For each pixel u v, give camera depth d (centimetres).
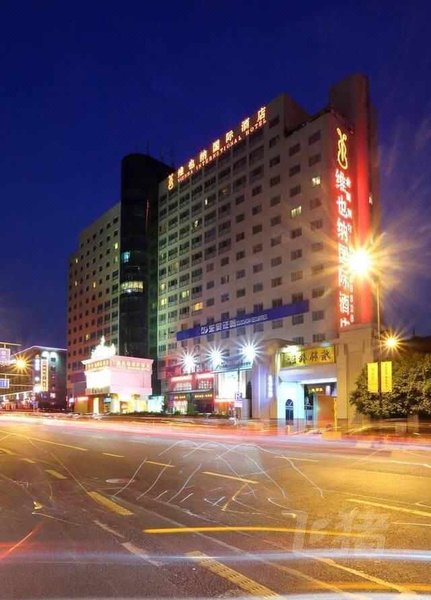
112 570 583
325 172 7150
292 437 2805
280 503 961
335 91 8031
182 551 656
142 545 689
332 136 7238
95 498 1059
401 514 847
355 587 513
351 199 7369
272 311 7525
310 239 7181
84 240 12425
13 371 8869
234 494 1068
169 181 10269
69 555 647
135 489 1163
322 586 518
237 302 8219
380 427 2830
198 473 1395
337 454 1872
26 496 1093
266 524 796
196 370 8719
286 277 7456
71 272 12888
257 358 5200
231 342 8169
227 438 2791
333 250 6894
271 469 1450
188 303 9275
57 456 1903
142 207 10506
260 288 7850
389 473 1343
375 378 2866
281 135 7919
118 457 1842
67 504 998
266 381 5041
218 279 8675
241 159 8600
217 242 8825
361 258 3650
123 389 6594
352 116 7725
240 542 693
